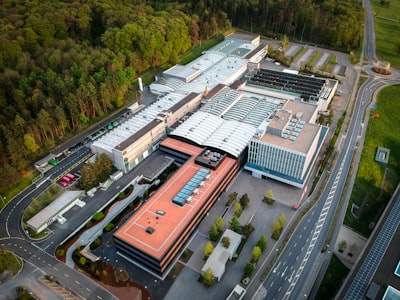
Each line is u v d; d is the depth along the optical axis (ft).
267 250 363.97
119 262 355.97
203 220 399.24
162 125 517.55
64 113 513.86
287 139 446.19
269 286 329.93
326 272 341.00
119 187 450.71
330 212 410.52
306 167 442.50
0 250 368.89
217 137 480.23
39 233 392.88
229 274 340.80
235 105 568.82
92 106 564.30
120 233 346.74
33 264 357.82
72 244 376.68
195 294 323.57
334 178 461.37
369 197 434.71
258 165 464.24
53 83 548.72
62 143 527.81
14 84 558.15
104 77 589.32
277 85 632.79
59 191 443.73
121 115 595.47
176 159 490.90
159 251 327.26
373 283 304.09
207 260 339.98
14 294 331.16
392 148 526.57
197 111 547.49
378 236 358.43
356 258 354.74
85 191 442.91
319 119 568.82
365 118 591.78
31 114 515.09
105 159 456.04
